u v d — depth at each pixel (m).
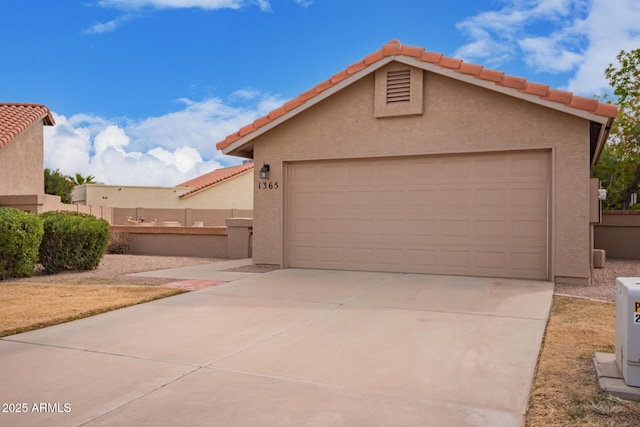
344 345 5.68
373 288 9.27
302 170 12.10
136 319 7.01
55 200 18.48
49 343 5.84
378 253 11.38
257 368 4.93
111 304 7.85
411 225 11.09
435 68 10.38
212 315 7.21
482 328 6.34
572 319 6.83
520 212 10.21
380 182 11.37
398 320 6.81
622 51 22.69
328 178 11.84
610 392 4.09
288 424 3.71
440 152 10.65
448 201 10.78
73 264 12.12
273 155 12.22
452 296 8.44
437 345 5.64
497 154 10.38
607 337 5.85
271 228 12.29
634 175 22.42
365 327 6.46
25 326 6.52
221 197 35.31
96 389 4.41
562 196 9.75
